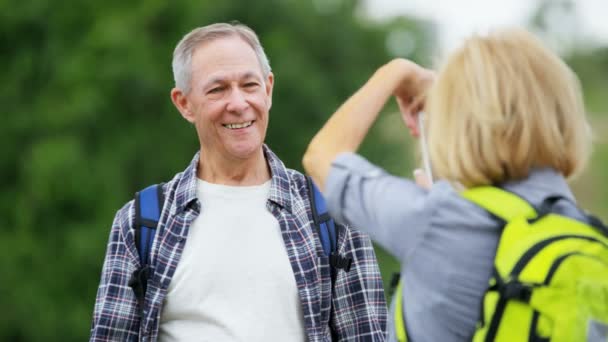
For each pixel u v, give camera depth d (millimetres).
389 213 3980
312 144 4285
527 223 3812
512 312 3701
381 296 6000
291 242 5883
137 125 37125
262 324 5719
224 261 5797
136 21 37719
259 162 6090
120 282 5852
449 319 3895
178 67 6086
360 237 6008
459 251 3873
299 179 6113
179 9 38938
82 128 35812
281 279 5801
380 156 39125
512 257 3754
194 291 5758
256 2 41094
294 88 39625
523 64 3916
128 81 36500
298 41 41938
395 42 44188
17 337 34250
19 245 34125
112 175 35156
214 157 6027
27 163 34906
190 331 5750
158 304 5766
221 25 6074
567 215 3895
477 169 3902
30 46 38312
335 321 5965
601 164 45281
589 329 3641
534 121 3877
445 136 3945
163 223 5898
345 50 43062
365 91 4395
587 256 3719
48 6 37625
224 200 5965
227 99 5895
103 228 33906
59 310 33750
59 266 33906
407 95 4582
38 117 36000
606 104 72000
